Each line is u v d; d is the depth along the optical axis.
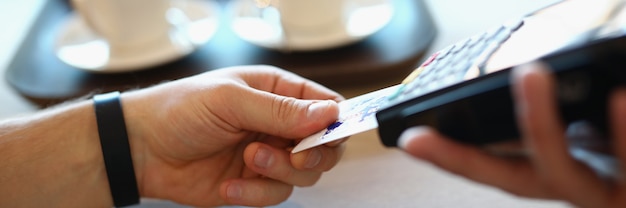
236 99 0.49
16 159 0.50
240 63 0.59
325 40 0.58
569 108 0.36
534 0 0.64
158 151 0.51
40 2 0.73
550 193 0.38
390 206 0.50
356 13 0.61
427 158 0.38
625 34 0.35
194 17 0.64
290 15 0.59
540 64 0.36
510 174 0.38
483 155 0.38
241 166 0.54
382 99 0.43
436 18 0.63
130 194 0.51
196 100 0.49
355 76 0.57
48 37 0.64
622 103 0.32
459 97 0.38
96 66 0.59
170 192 0.53
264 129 0.49
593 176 0.38
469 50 0.41
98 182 0.51
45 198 0.51
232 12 0.63
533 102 0.33
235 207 0.53
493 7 0.64
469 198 0.50
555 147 0.35
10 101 0.61
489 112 0.38
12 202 0.50
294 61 0.58
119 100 0.51
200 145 0.51
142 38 0.60
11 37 0.69
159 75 0.59
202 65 0.59
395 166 0.53
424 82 0.40
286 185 0.51
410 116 0.39
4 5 0.75
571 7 0.40
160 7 0.60
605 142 0.37
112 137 0.50
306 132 0.46
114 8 0.58
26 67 0.60
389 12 0.60
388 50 0.58
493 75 0.38
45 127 0.51
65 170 0.51
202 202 0.53
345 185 0.52
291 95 0.53
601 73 0.35
